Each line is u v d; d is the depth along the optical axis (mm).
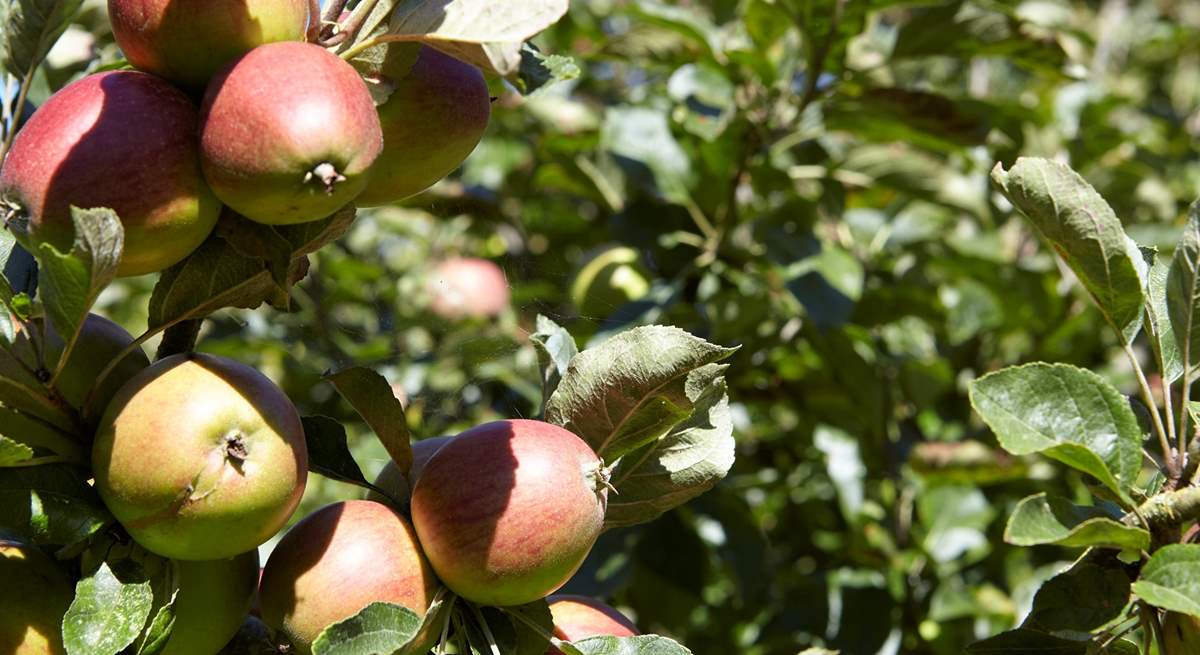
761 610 2156
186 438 1142
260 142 1127
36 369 1173
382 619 1158
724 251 2109
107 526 1167
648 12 2070
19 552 1177
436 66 1199
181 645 1182
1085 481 1217
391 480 1247
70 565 1188
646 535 1938
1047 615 1202
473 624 1202
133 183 1136
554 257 2307
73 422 1176
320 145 1127
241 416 1150
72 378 1184
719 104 2146
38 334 1177
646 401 1220
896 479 2189
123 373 1194
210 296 1184
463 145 1214
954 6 1994
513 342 2023
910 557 2041
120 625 1146
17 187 1140
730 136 2070
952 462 2051
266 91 1131
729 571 2084
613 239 2162
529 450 1187
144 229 1142
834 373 2133
